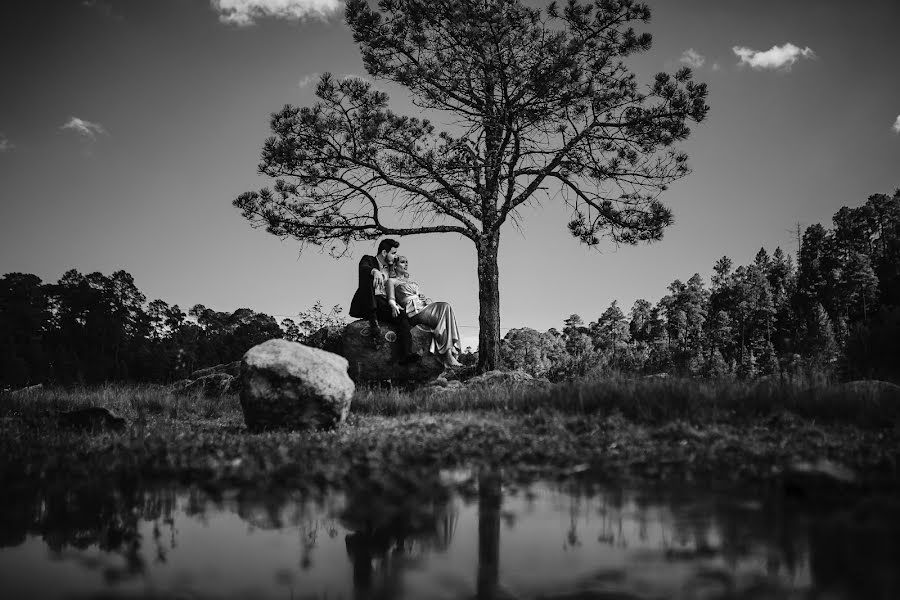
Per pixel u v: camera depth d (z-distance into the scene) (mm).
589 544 3654
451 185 19016
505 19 16484
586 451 6328
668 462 5766
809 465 4867
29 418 9883
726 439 6523
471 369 16609
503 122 17953
